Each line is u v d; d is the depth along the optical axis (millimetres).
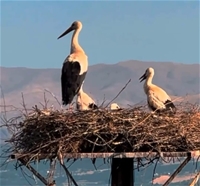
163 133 9641
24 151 9820
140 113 10094
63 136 9672
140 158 10078
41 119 9922
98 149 9742
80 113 10055
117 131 9602
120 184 10453
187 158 9352
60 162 9477
